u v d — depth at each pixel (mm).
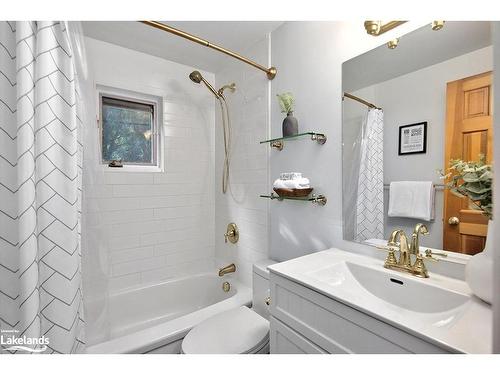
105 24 1584
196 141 2223
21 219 897
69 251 1005
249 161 1896
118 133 1927
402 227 1029
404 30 1020
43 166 960
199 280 2146
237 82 2000
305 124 1438
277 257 1661
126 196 1912
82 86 1160
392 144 1062
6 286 930
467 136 860
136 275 1956
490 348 521
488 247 704
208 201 2305
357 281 1024
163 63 2039
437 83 934
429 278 886
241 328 1256
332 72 1288
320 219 1367
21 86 904
